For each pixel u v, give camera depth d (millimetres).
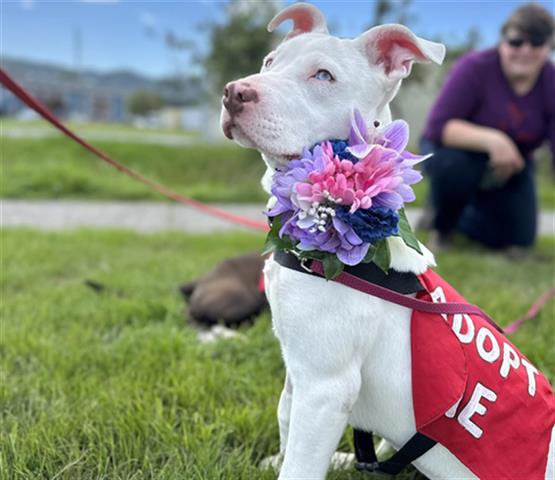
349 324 1628
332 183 1578
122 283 4480
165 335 3318
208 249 6137
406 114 14539
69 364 2883
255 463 2213
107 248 5910
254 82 1648
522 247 6219
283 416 2043
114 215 8828
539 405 1757
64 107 49625
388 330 1689
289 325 1658
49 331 3342
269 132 1627
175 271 4941
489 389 1692
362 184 1599
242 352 3225
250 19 12719
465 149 5555
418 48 1727
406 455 1736
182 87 17297
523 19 4992
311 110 1680
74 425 2312
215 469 2039
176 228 7891
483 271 5199
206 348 3230
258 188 11602
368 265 1677
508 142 5238
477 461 1656
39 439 2166
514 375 1760
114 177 11711
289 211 1650
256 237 6926
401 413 1704
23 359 2951
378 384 1707
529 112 5375
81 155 12867
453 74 5562
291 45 1770
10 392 2582
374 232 1585
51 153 12672
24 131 18266
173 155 13391
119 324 3615
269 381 2850
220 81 13195
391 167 1608
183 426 2309
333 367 1627
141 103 62094
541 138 5574
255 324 3652
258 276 3898
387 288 1688
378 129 1732
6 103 55312
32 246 5691
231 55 12711
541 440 1703
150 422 2322
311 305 1636
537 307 3467
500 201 6039
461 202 5848
